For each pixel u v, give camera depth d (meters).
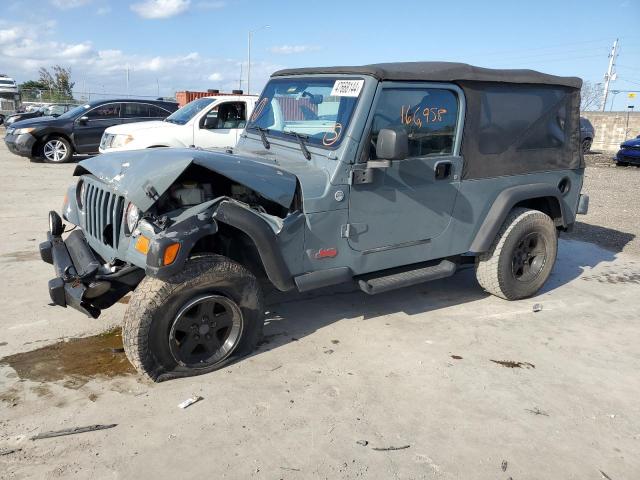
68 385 3.30
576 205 5.32
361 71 3.71
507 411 3.21
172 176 3.17
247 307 3.50
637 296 5.26
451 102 4.13
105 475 2.55
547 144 4.88
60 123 13.33
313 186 3.55
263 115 4.50
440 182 4.15
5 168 12.25
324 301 4.82
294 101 4.18
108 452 2.71
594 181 13.45
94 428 2.89
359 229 3.81
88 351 3.74
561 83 4.86
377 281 3.99
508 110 4.48
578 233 7.79
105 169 3.64
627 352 4.05
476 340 4.16
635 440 2.98
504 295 4.88
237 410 3.11
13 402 3.10
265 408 3.14
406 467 2.69
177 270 3.02
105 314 4.35
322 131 3.83
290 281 3.54
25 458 2.64
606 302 5.08
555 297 5.17
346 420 3.06
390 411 3.16
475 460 2.77
